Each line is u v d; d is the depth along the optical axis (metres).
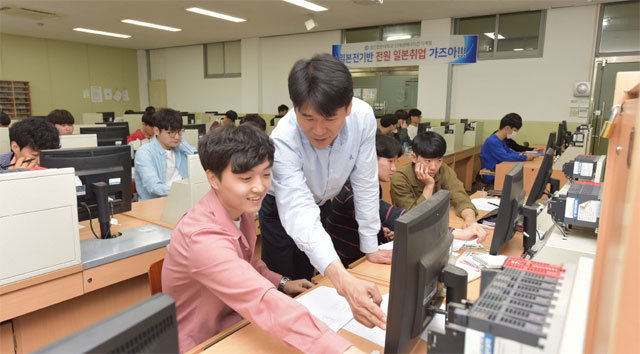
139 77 11.29
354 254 1.86
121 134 4.08
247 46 8.97
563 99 6.16
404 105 7.60
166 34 8.53
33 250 1.39
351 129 1.39
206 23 7.31
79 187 1.76
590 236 1.51
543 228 1.81
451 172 2.27
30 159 2.02
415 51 6.80
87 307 1.69
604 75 5.84
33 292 1.41
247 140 0.99
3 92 8.78
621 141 0.72
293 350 0.95
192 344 1.12
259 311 0.90
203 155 1.02
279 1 5.75
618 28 5.70
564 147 5.17
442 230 0.94
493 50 6.63
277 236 1.74
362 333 1.03
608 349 0.39
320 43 8.09
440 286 0.93
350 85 1.05
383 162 1.87
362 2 5.61
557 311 0.63
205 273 0.97
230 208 1.10
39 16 6.79
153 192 2.78
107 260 1.61
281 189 1.27
